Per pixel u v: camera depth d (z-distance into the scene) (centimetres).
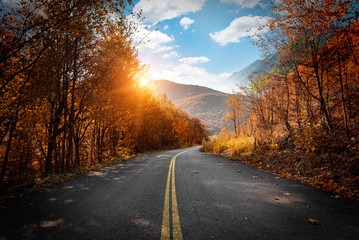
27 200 455
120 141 1983
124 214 363
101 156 1520
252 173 724
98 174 820
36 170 1120
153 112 2875
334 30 684
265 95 1154
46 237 277
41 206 412
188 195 475
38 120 946
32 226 314
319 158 665
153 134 3328
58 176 733
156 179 684
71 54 902
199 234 280
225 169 833
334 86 896
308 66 842
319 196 430
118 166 1095
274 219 321
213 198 443
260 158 992
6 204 425
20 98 671
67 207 405
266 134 1189
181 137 5850
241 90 1281
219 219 329
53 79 762
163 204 415
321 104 817
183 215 352
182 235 279
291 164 749
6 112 674
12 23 675
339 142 673
